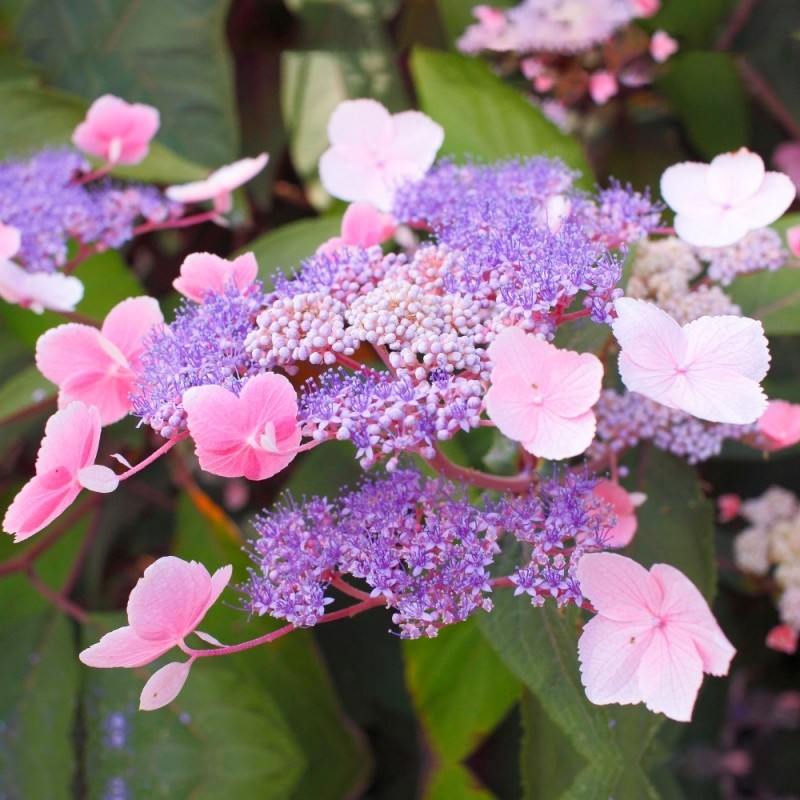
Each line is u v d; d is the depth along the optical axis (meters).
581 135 0.81
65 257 0.61
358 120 0.58
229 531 0.69
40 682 0.68
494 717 0.61
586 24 0.74
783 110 0.79
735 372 0.47
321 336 0.48
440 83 0.65
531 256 0.49
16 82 0.68
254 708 0.65
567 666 0.51
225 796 0.63
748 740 0.94
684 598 0.47
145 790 0.64
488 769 0.67
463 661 0.62
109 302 0.66
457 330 0.48
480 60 0.66
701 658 0.47
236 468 0.47
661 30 0.76
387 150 0.58
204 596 0.47
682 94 0.78
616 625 0.48
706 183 0.54
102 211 0.61
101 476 0.47
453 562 0.48
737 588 0.73
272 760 0.64
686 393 0.47
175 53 0.76
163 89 0.75
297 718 0.66
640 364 0.47
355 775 0.67
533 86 0.80
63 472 0.47
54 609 0.70
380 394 0.47
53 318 0.65
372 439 0.46
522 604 0.51
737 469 0.75
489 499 0.50
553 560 0.49
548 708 0.50
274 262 0.61
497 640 0.51
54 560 0.71
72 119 0.69
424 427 0.47
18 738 0.67
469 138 0.64
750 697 0.87
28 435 0.72
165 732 0.65
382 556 0.48
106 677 0.66
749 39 0.77
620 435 0.56
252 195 0.78
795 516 0.69
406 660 0.62
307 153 0.77
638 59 0.77
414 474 0.49
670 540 0.58
